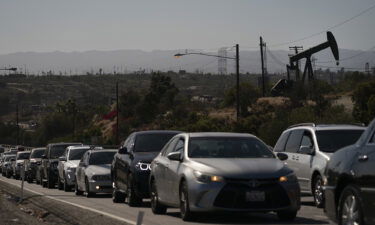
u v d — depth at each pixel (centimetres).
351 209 2769
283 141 5419
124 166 5381
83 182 6981
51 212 4934
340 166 2884
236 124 13988
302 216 4141
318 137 4900
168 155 4081
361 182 2702
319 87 18975
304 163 4944
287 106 15800
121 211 4791
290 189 3662
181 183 3909
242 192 3603
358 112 13138
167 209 4828
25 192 7850
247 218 4022
